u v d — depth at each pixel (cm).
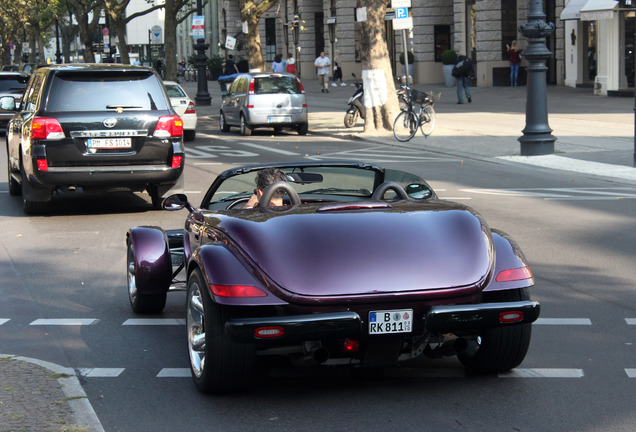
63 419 496
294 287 504
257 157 2067
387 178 710
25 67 5212
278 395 556
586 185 1567
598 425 493
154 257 737
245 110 2680
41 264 999
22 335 712
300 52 6531
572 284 856
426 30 4931
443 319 509
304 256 518
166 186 1343
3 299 841
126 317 771
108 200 1505
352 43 5859
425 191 734
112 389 573
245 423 507
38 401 527
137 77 1315
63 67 1301
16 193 1567
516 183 1596
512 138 2277
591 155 1917
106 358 646
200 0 4006
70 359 645
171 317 771
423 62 4944
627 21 3356
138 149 1289
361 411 523
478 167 1833
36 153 1256
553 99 3325
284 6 6975
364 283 508
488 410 521
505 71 4284
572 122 2545
